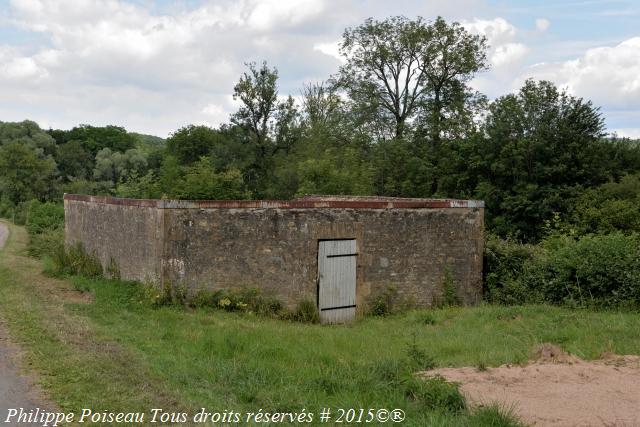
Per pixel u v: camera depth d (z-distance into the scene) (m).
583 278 15.00
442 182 37.22
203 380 7.63
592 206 28.78
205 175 22.00
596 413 6.67
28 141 78.12
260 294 14.05
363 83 43.00
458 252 16.27
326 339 11.04
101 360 7.90
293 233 14.27
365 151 44.09
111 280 15.77
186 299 13.52
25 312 10.89
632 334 10.83
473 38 41.12
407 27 41.50
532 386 7.65
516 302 15.88
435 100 41.97
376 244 15.21
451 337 11.30
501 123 34.16
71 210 20.83
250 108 47.44
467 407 6.79
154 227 13.64
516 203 31.44
